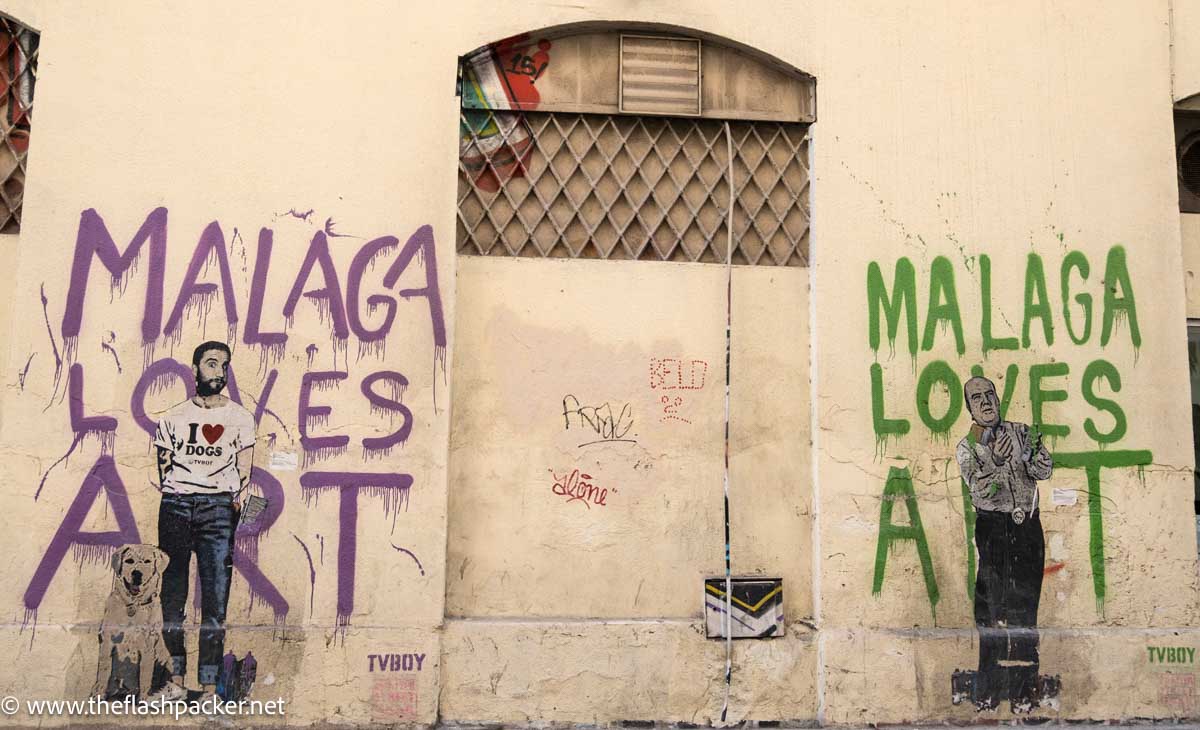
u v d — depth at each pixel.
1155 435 5.23
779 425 5.14
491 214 5.11
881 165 5.21
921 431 5.09
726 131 5.29
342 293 4.86
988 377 5.16
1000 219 5.25
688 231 5.22
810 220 5.23
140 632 4.60
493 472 4.95
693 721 4.84
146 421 4.72
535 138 5.18
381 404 4.82
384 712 4.65
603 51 5.24
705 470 5.07
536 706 4.77
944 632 4.98
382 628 4.70
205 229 4.82
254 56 4.91
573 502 4.98
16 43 5.01
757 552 5.04
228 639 4.63
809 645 4.95
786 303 5.21
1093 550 5.12
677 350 5.12
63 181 4.77
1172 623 5.12
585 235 5.14
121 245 4.78
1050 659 5.01
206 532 4.69
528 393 5.01
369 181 4.91
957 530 5.06
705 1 5.19
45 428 4.66
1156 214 5.35
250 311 4.81
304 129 4.90
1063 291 5.25
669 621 4.90
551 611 4.91
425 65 5.00
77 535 4.63
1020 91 5.34
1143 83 5.42
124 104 4.83
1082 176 5.32
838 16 5.27
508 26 5.06
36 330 4.69
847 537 4.99
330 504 4.75
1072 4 5.42
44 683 4.52
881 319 5.13
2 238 4.87
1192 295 5.58
